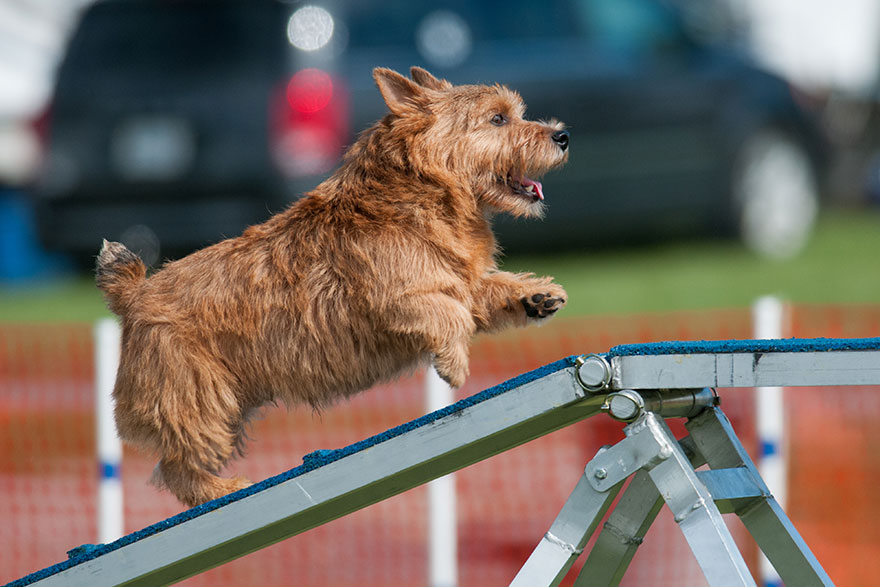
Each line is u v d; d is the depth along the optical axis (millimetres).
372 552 10828
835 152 23812
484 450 6152
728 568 5453
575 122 18016
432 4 17516
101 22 17828
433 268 7012
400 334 6949
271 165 16875
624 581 10102
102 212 17672
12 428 12812
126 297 7199
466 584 10008
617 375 5750
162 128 17328
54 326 15836
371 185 7180
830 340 5648
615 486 5816
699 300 15484
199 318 6898
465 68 17469
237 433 7266
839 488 10977
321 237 7020
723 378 5629
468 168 7586
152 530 6195
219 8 17281
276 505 6020
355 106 16844
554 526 5832
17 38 29328
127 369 6992
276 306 6926
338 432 12508
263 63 17031
